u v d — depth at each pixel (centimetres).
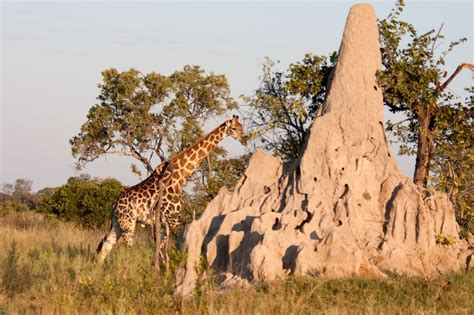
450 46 2666
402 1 2670
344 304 1666
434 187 2575
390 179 2194
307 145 2244
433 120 2686
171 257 1752
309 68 2759
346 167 2194
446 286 1809
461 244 2259
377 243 2080
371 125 2291
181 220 3155
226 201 2264
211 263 2047
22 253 2480
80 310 1623
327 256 1880
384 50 2670
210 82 5012
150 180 2689
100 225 4038
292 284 1762
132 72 4859
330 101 2350
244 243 2009
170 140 4816
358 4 2430
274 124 2902
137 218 2645
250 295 1686
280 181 2258
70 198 4097
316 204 2127
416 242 2108
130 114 4853
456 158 2703
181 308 1595
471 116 2711
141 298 1588
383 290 1758
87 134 4856
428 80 2592
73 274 2058
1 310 1689
